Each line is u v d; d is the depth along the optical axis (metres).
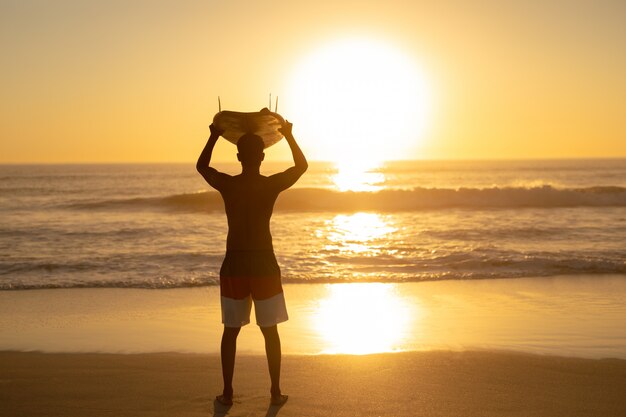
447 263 12.59
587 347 6.55
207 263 13.02
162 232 19.30
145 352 6.30
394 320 8.01
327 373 5.30
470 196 29.64
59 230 19.75
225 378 4.53
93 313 8.49
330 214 26.47
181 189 55.62
